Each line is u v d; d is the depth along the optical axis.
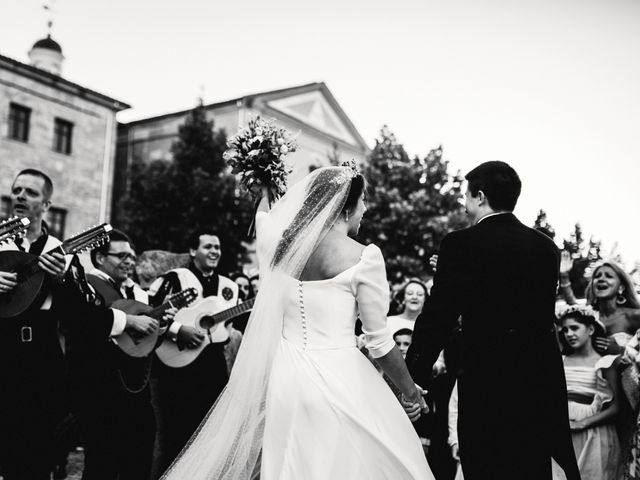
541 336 2.77
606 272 4.77
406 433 2.54
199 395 4.85
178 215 17.83
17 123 19.95
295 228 2.58
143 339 4.29
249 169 3.12
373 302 2.50
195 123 19.00
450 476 4.68
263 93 23.44
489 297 2.77
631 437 4.02
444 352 4.70
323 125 26.38
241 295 6.01
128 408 4.12
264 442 2.47
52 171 20.73
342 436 2.38
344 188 2.62
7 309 3.27
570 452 2.70
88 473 4.03
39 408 3.36
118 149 25.45
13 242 3.50
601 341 4.54
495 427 2.66
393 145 21.02
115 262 4.74
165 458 4.81
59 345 3.54
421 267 19.38
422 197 19.83
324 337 2.54
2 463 3.29
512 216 2.96
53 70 23.52
